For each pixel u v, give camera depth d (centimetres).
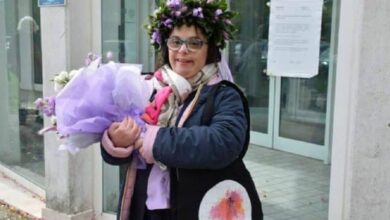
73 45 407
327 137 354
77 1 406
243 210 195
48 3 412
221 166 183
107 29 417
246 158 416
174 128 185
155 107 194
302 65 345
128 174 201
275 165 396
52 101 192
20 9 546
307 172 372
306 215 372
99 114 182
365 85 285
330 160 348
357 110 289
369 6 278
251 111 411
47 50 419
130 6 415
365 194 293
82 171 425
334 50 337
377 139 285
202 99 193
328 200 348
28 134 543
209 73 198
